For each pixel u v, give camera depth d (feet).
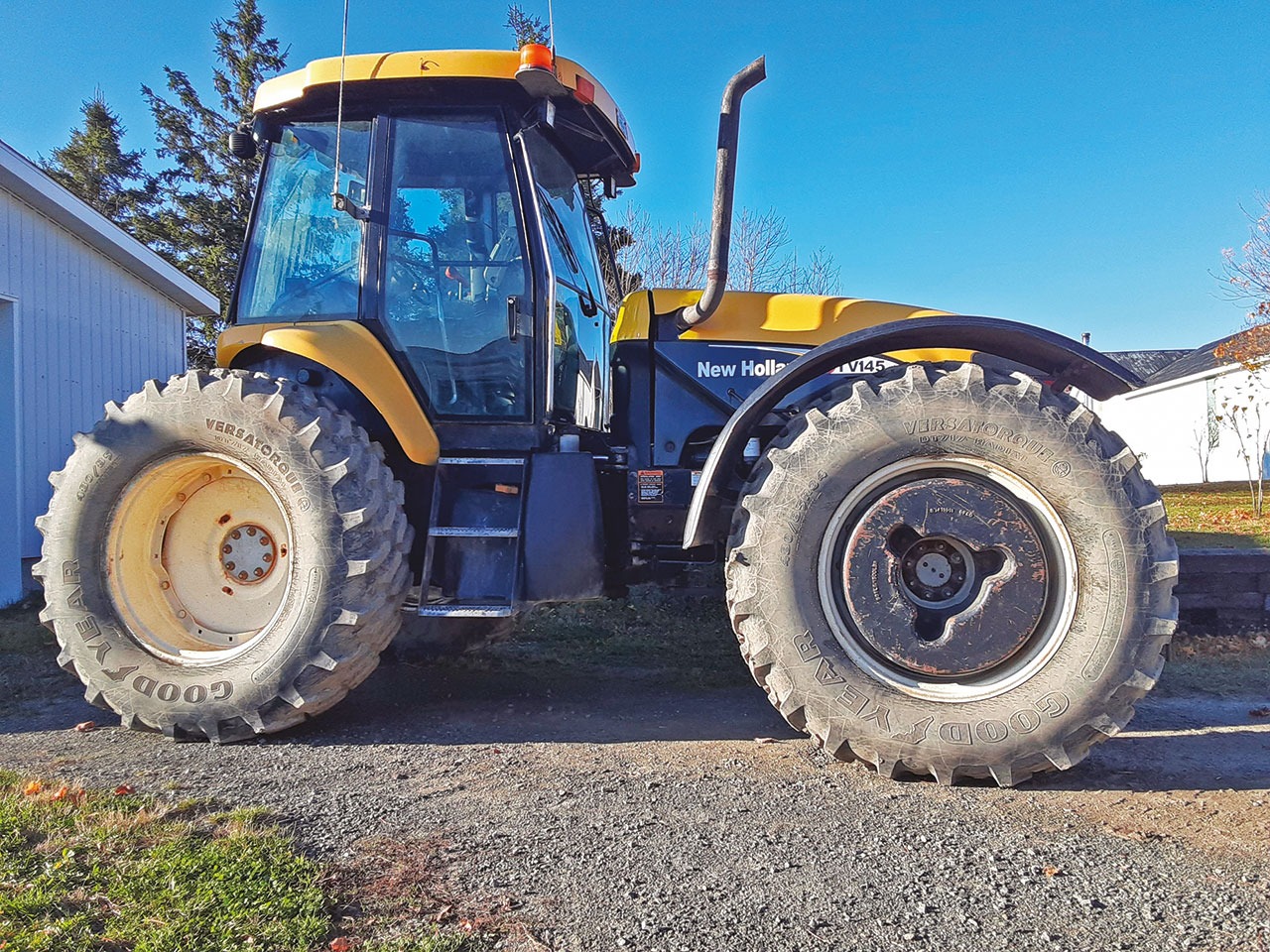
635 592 17.66
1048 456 8.02
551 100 10.98
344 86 10.93
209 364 72.79
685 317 10.99
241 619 9.74
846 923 5.35
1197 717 10.31
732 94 9.80
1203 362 65.16
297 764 8.42
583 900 5.58
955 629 8.06
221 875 5.73
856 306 11.47
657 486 10.87
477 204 11.15
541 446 10.85
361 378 10.03
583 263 12.89
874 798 7.52
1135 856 6.37
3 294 22.77
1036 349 9.11
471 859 6.18
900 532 8.41
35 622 17.92
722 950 5.01
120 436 9.45
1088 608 7.85
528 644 14.57
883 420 8.30
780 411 11.10
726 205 9.98
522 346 10.90
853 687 8.04
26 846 6.24
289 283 11.33
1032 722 7.70
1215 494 38.50
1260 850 6.49
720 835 6.66
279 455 9.18
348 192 11.30
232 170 79.20
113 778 7.91
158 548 9.80
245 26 82.89
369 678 12.21
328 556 9.03
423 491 10.83
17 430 22.95
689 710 10.70
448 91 11.05
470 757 8.71
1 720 10.12
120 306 28.14
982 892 5.79
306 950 4.88
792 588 8.25
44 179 23.09
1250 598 14.03
